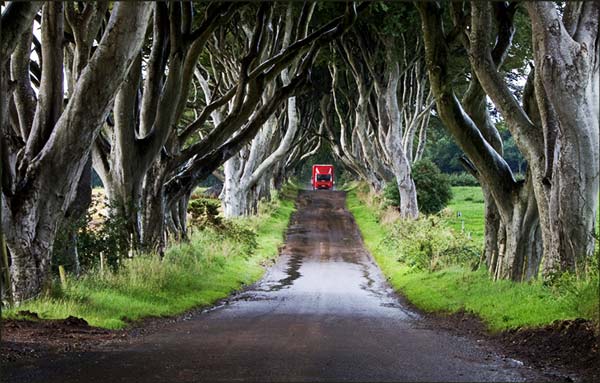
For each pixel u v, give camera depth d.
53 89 14.82
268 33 24.83
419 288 20.45
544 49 13.61
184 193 25.11
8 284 13.43
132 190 20.73
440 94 17.38
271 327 13.22
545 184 15.35
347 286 24.34
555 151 14.65
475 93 19.12
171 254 23.91
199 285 20.97
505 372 8.37
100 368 8.57
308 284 24.98
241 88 24.02
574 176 14.20
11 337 10.63
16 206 13.98
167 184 24.59
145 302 16.44
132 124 20.23
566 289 12.68
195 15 25.44
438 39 17.47
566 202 14.31
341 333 12.23
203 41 21.42
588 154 14.08
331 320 14.68
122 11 13.05
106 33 13.29
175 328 13.23
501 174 17.75
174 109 21.20
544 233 15.45
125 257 19.72
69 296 14.77
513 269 17.73
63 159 14.22
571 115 13.79
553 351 9.67
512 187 17.80
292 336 11.76
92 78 13.57
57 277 16.69
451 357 9.51
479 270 20.42
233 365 8.79
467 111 19.47
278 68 24.36
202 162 25.28
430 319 15.14
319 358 9.34
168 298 17.66
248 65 24.00
